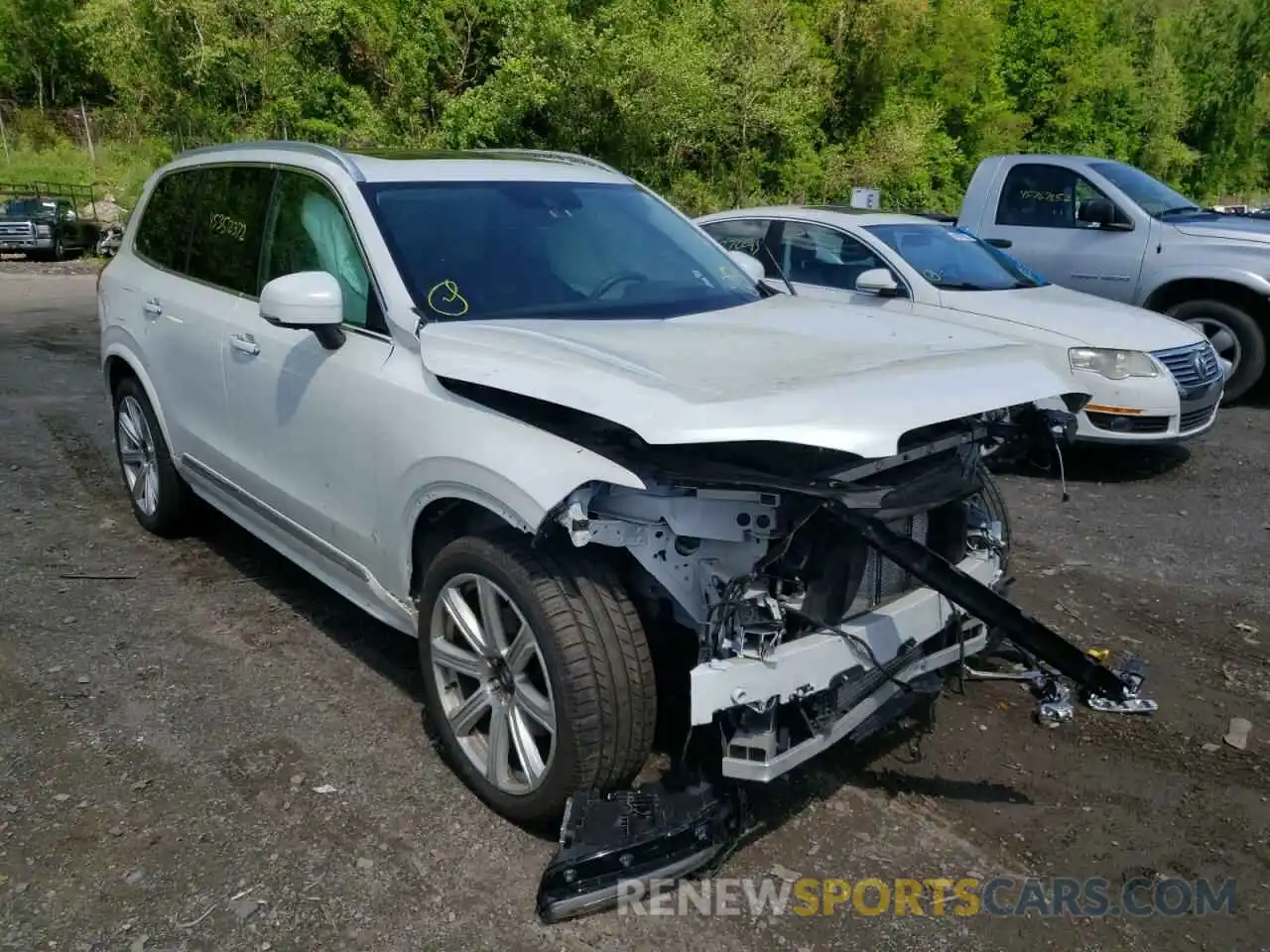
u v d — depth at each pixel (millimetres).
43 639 4387
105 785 3367
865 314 3945
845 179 27609
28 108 43312
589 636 2912
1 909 2801
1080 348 6961
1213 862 3152
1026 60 34938
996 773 3594
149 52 24219
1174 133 40281
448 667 3375
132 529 5727
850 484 2861
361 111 22344
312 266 4035
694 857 2928
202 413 4688
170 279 5055
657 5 23812
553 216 4180
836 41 28453
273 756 3561
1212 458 7812
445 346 3299
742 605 2850
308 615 4680
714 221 8773
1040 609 4965
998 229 10086
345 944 2715
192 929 2750
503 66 21266
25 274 21531
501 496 2934
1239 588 5289
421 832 3176
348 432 3617
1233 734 3881
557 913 2787
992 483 4188
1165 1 42562
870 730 3441
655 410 2715
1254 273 8820
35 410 8414
